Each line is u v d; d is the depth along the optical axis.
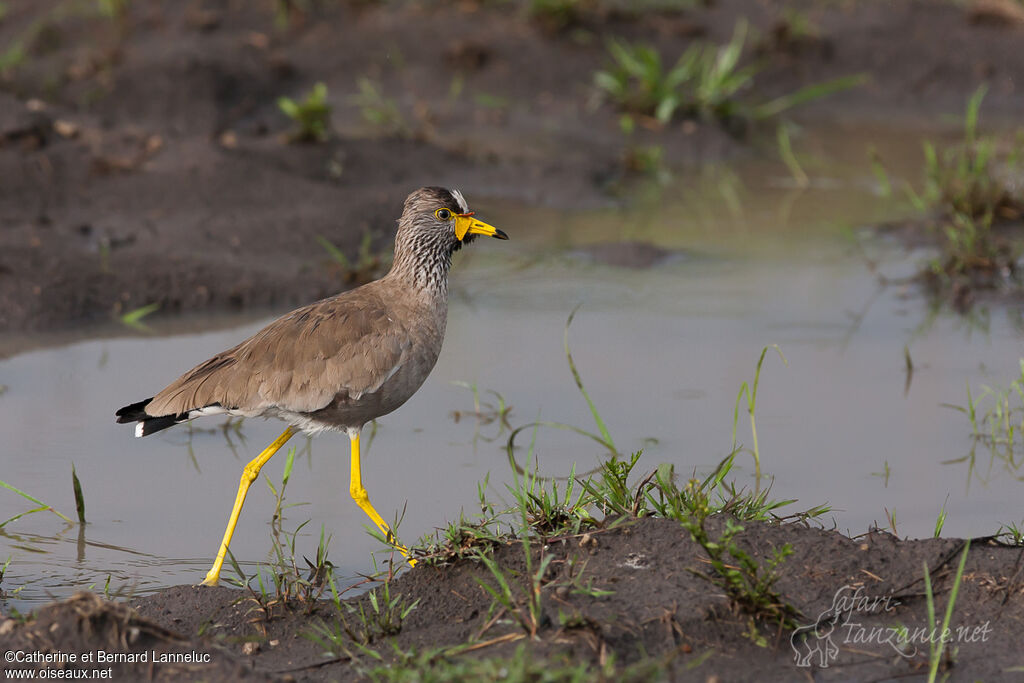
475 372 13.12
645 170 20.83
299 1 25.50
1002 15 25.45
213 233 16.70
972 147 20.19
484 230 10.21
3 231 16.12
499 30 24.83
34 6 25.44
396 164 19.91
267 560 9.36
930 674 7.34
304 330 9.56
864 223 18.22
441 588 8.45
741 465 10.80
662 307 15.09
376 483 10.63
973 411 11.38
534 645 7.38
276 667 7.63
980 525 9.68
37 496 10.27
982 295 15.38
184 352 13.50
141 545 9.55
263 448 11.62
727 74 22.56
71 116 20.41
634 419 11.84
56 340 13.89
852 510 9.95
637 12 25.30
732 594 7.80
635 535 8.54
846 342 13.94
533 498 9.07
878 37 25.16
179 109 21.70
